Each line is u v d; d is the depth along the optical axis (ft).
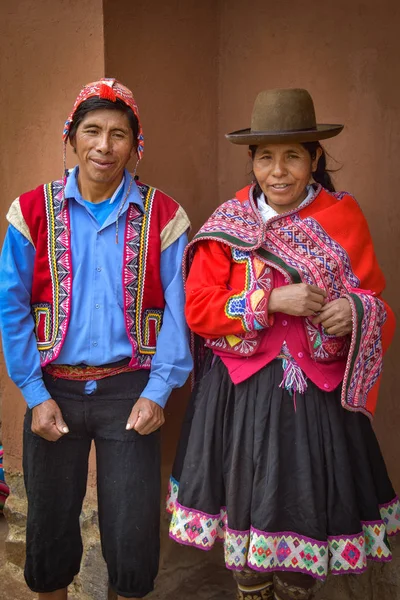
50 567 8.88
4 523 12.71
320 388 8.07
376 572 10.12
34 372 8.40
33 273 8.43
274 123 8.02
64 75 9.81
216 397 8.42
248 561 8.05
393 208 9.96
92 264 8.30
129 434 8.46
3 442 11.56
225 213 8.60
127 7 9.55
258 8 10.56
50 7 9.76
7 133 10.55
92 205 8.38
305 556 8.02
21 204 8.34
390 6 9.64
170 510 8.93
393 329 8.57
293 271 7.99
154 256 8.45
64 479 8.68
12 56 10.24
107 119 7.98
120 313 8.34
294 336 8.11
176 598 10.79
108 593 10.40
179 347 8.50
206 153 10.91
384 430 10.44
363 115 10.01
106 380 8.43
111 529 8.60
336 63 10.11
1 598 10.86
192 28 10.49
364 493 8.29
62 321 8.30
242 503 8.14
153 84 9.98
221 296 8.08
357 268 8.30
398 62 9.68
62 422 8.39
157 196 8.63
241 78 10.82
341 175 10.27
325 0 10.07
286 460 8.04
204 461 8.32
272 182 8.17
